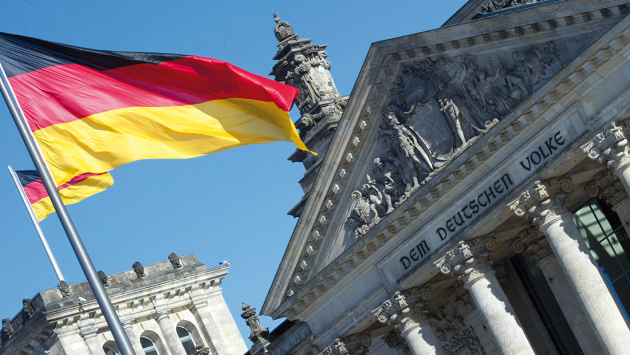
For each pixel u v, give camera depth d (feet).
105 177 153.38
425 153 208.33
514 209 198.08
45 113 141.90
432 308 238.68
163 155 146.72
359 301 228.22
